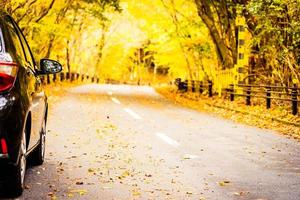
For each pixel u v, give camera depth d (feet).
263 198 22.79
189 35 105.70
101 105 76.54
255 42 76.48
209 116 65.77
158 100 98.07
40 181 24.71
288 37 66.28
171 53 132.26
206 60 114.62
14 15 75.97
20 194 21.71
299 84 66.13
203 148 37.68
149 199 21.99
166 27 118.73
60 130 45.27
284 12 65.31
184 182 25.72
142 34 205.98
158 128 49.55
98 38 208.13
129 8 119.44
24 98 20.61
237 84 82.69
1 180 20.81
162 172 28.09
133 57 305.32
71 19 118.62
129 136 42.91
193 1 104.32
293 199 22.72
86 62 221.46
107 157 32.30
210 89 99.86
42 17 85.61
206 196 22.86
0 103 19.13
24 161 22.09
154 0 115.14
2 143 19.17
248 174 28.27
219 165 30.86
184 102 95.35
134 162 30.83
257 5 61.98
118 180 25.62
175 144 39.06
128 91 133.90
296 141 43.11
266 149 38.04
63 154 32.91
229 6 91.04
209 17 96.07
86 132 44.52
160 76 318.45
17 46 22.68
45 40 101.04
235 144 40.29
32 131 23.20
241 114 67.46
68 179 25.41
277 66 74.38
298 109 63.67
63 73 161.27
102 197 22.06
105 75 264.31
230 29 95.91
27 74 22.57
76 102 80.89
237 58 89.97
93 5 101.60
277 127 53.57
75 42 167.73
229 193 23.61
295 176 27.94
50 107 69.05
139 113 65.05
